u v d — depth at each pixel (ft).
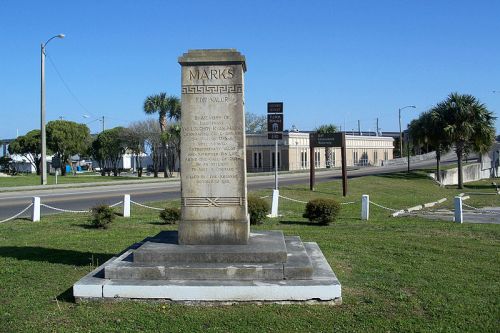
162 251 25.57
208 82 27.66
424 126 156.76
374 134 344.49
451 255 34.53
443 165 218.59
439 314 21.83
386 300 23.67
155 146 203.10
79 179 160.25
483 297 24.35
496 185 152.97
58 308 22.63
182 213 27.63
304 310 22.12
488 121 148.97
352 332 19.86
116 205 69.26
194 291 22.85
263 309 22.16
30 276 28.07
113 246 37.40
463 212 70.74
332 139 97.81
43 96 120.57
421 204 82.79
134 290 23.12
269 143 222.69
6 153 311.88
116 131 219.20
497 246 38.29
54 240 40.65
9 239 41.63
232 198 27.50
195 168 27.66
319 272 25.18
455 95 151.12
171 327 20.33
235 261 25.17
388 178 152.66
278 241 28.12
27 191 104.37
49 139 219.61
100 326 20.47
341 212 65.67
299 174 176.45
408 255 34.30
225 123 27.61
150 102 188.34
